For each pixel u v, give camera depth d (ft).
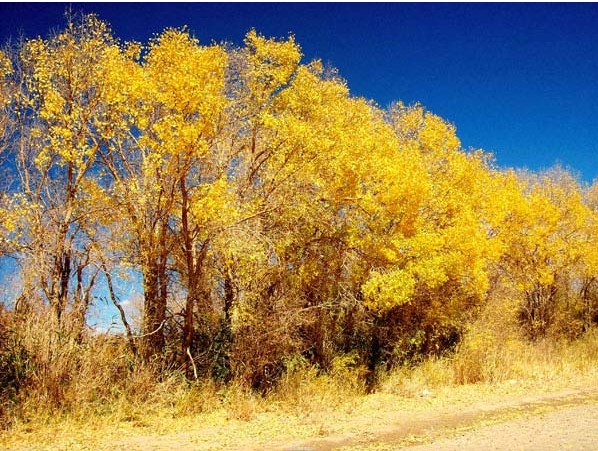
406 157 55.11
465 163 65.87
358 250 54.90
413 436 36.45
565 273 94.63
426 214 62.18
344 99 62.03
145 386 43.24
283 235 52.11
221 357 50.26
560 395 51.06
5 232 41.98
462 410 45.19
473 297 68.39
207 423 40.29
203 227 44.32
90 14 48.32
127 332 46.93
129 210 46.70
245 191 50.57
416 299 62.34
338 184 51.70
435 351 66.44
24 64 48.08
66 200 47.14
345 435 37.09
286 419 41.98
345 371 54.29
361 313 60.03
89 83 48.26
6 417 37.04
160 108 45.80
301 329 56.49
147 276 46.98
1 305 42.88
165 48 41.78
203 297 52.24
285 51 52.29
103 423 38.19
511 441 33.17
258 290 50.75
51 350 40.70
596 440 31.99
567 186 107.55
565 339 87.04
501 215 68.54
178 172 42.34
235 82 53.31
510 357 64.95
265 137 52.65
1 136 46.11
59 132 41.39
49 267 44.70
